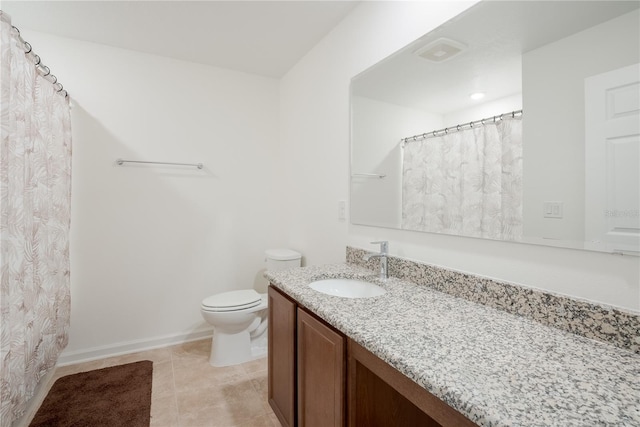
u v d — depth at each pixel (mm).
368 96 1772
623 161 833
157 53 2459
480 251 1207
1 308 1150
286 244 2904
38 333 1536
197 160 2641
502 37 1116
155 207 2498
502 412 562
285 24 2064
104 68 2312
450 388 634
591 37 890
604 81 864
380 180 1695
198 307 2660
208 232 2695
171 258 2562
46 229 1648
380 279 1525
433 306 1135
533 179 1029
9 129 1184
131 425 1589
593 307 869
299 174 2609
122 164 2379
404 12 1528
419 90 1448
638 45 806
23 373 1340
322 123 2254
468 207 1244
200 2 1833
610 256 866
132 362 2236
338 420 1042
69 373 2082
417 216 1479
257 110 2885
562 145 954
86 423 1594
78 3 1824
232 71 2773
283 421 1481
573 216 933
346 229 2010
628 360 753
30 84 1444
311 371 1216
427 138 1416
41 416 1641
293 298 1371
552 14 980
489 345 829
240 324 2184
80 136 2242
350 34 1933
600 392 625
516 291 1051
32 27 2064
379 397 1062
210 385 1955
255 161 2879
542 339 866
